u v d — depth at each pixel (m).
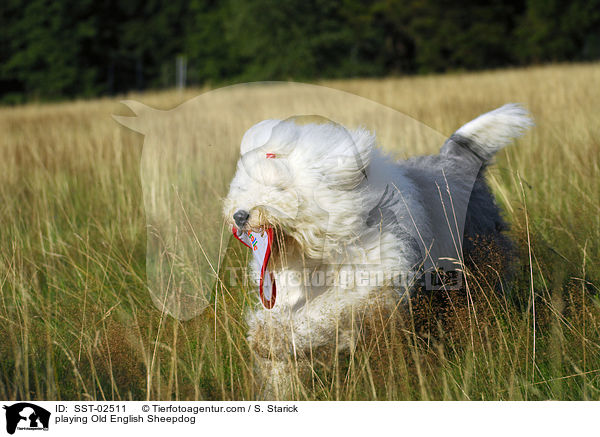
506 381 2.82
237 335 3.02
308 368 2.94
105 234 4.61
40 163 6.61
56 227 4.80
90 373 2.97
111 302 3.51
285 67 35.62
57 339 3.18
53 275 3.96
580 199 4.62
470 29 38.47
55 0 43.44
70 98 43.16
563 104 8.96
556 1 35.97
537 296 3.49
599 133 6.52
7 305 3.55
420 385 2.66
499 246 3.63
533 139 6.47
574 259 3.91
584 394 2.66
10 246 4.32
